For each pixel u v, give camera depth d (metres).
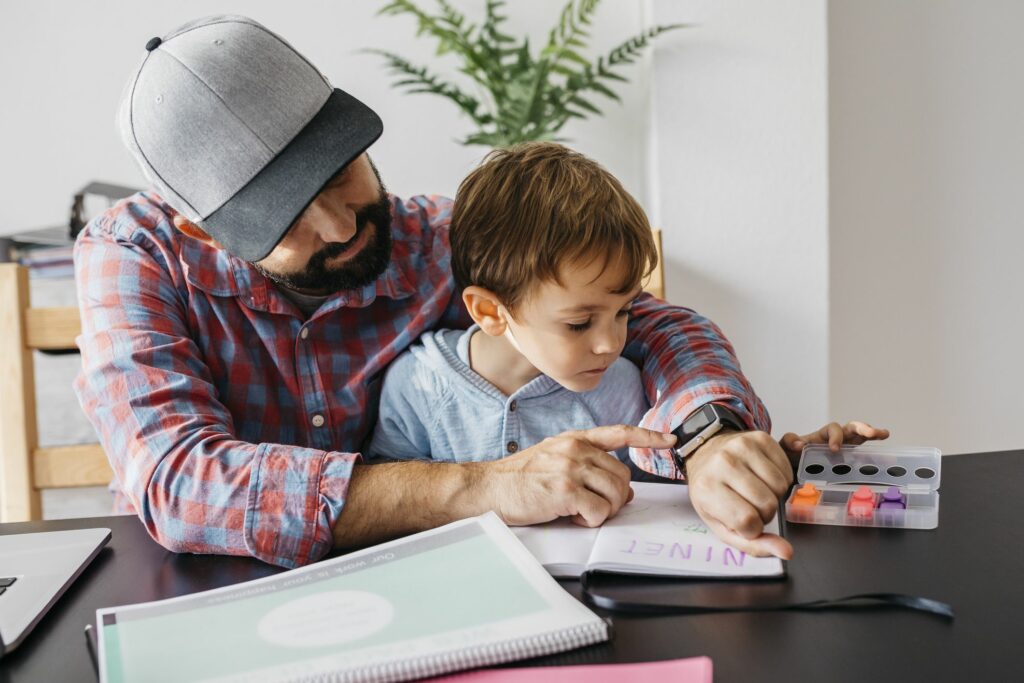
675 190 1.87
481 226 0.94
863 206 2.03
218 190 0.91
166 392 0.87
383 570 0.67
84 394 0.91
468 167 2.20
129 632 0.61
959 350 2.10
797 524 0.74
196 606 0.64
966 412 2.12
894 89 1.99
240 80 0.91
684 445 0.85
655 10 1.84
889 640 0.55
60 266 1.86
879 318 2.07
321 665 0.55
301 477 0.77
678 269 1.88
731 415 0.87
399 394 1.05
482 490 0.76
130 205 1.04
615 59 1.88
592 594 0.63
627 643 0.57
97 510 1.89
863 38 1.97
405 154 2.20
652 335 1.05
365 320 1.08
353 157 0.91
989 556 0.66
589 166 0.95
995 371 2.11
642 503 0.79
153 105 0.92
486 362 1.02
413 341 1.09
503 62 2.14
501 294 0.92
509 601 0.61
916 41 1.98
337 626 0.60
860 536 0.71
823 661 0.53
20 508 1.17
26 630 0.64
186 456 0.81
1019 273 2.08
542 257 0.87
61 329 1.19
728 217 1.88
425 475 0.78
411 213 1.15
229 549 0.77
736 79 1.85
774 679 0.52
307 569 0.69
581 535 0.73
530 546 0.71
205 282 0.99
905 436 2.11
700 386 0.90
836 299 2.05
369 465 0.80
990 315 2.09
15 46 2.15
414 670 0.54
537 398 1.01
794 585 0.63
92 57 2.17
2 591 0.71
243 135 0.90
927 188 2.03
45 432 1.69
